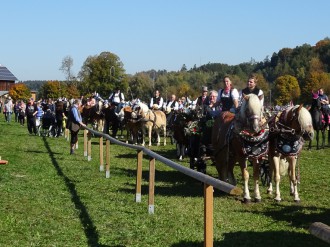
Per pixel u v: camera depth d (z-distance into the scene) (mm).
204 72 114812
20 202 10406
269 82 125062
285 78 95188
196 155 14562
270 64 141625
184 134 16000
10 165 15992
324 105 23859
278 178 11281
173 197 11430
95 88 91750
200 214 9648
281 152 11039
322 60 125375
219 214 9773
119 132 35250
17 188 11938
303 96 89312
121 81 91500
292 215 9836
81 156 19875
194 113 16078
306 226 8922
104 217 9250
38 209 9812
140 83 77812
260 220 9336
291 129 10844
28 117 32469
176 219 9211
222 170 11844
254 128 10211
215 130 12031
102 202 10602
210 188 5648
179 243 7676
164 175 15141
